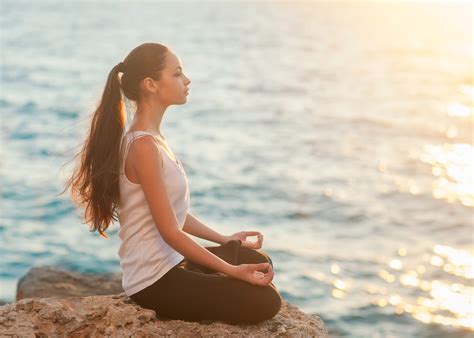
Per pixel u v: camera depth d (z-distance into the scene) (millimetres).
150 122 3697
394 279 15414
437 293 14711
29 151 28016
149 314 3705
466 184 25875
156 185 3564
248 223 19750
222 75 65500
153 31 121188
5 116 36625
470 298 14508
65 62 67875
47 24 126812
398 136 36219
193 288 3680
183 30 127812
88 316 3773
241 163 28219
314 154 30828
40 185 22391
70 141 30188
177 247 3576
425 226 20062
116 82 3686
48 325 3721
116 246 16234
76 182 3850
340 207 21844
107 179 3662
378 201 22891
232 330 3648
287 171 27094
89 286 7820
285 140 33906
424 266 16469
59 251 15789
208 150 30703
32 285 7660
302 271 15484
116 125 3676
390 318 13117
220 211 20938
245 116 41312
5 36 92938
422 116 43656
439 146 33688
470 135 37125
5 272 14273
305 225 19750
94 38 99938
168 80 3662
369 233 19188
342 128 38250
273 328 3760
